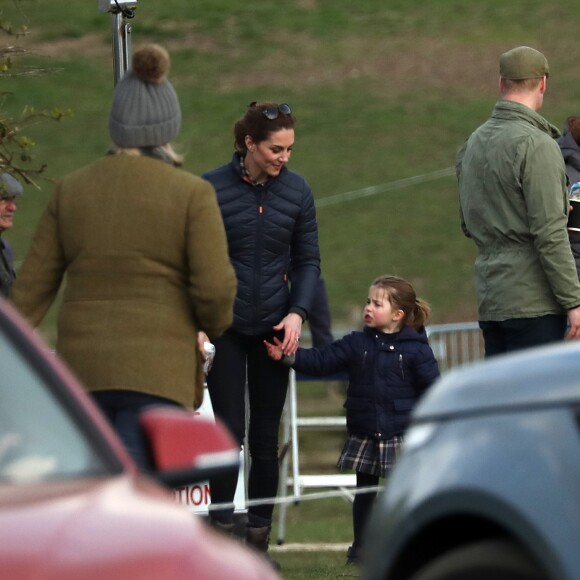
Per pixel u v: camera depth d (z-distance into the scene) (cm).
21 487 1229
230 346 2831
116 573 1064
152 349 2111
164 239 2125
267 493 2908
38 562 1053
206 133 12744
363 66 14700
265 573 1191
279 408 2902
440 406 1666
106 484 1246
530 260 2947
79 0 16212
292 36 15650
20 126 3033
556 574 1484
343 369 3019
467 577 1545
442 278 9794
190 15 16200
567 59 14312
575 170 3409
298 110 13500
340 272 9875
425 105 13550
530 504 1517
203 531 1208
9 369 1341
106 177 2153
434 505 1588
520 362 1652
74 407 1332
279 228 2839
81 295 2144
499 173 2953
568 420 1555
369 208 11150
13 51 3105
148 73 2159
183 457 1324
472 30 15562
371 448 3011
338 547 3588
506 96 2998
